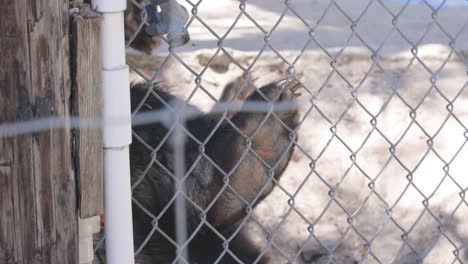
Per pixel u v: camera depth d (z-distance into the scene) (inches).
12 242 94.5
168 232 171.3
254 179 162.9
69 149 95.7
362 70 255.0
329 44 267.0
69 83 94.4
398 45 268.2
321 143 227.8
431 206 214.2
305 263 199.9
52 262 97.2
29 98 91.4
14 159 92.4
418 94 247.4
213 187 165.8
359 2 310.2
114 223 102.6
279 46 264.4
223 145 163.6
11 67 90.0
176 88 196.9
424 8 303.6
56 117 93.5
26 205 94.1
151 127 169.0
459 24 289.6
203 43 259.3
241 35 272.5
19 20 89.1
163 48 237.8
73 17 94.0
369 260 199.2
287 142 160.1
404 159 225.8
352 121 235.1
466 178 222.8
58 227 96.6
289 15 297.7
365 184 219.1
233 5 309.3
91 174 97.7
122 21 97.6
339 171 221.9
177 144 156.5
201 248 173.6
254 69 249.8
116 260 104.0
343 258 200.4
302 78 247.8
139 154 170.4
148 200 170.7
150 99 174.1
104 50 97.0
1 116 90.9
